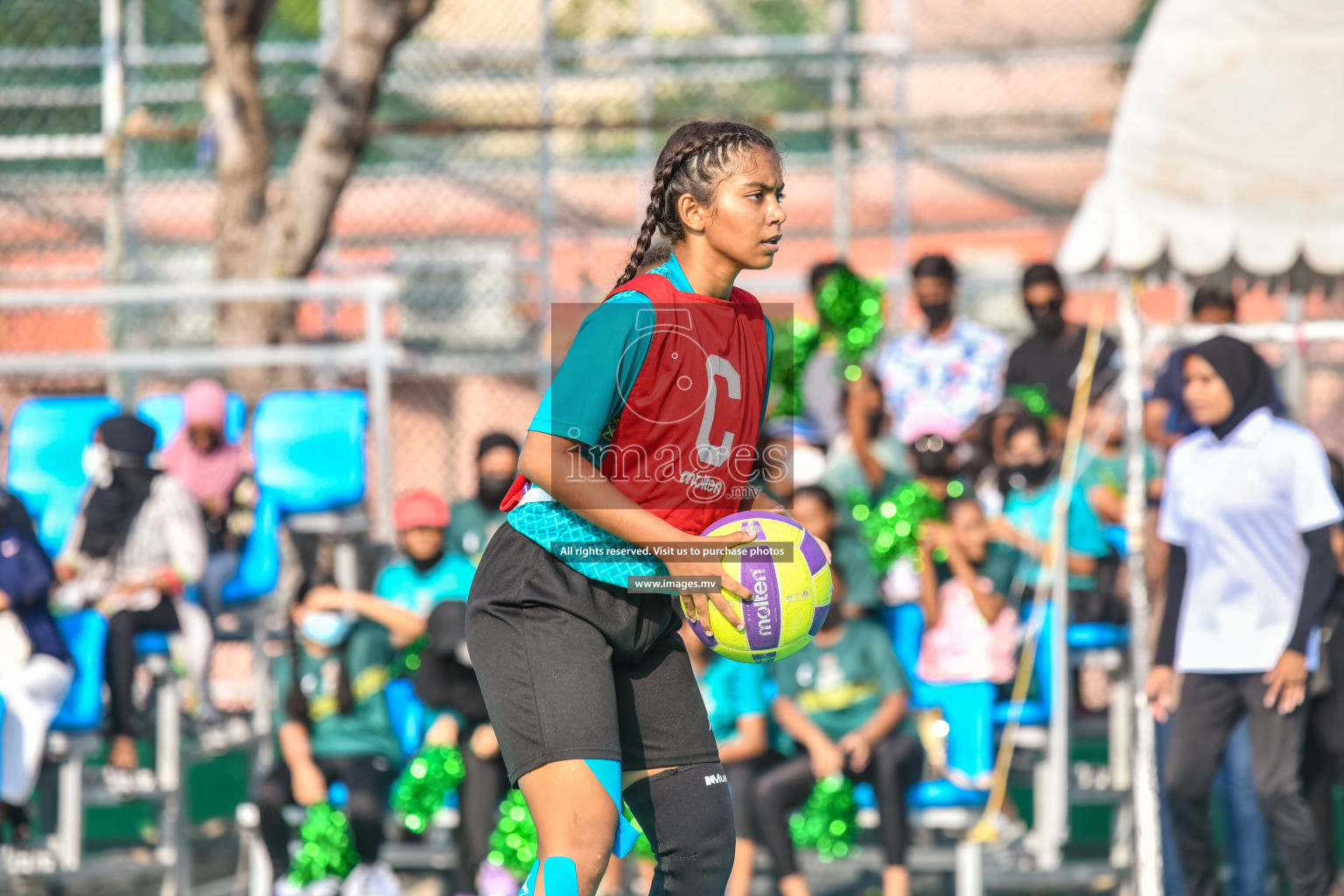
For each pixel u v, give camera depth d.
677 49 30.52
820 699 18.06
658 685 9.08
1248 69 17.48
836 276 20.61
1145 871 16.64
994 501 21.25
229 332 28.31
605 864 8.39
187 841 20.05
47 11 35.84
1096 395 20.94
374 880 18.17
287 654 18.83
